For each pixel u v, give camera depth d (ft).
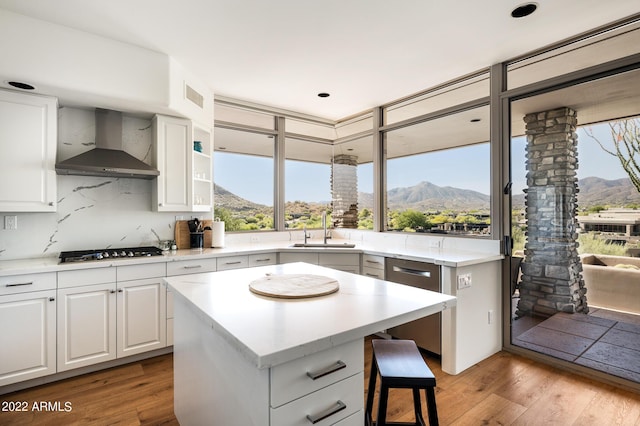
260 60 9.70
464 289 8.64
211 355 4.57
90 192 9.91
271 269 6.98
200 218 12.01
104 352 8.50
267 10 7.32
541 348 9.02
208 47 8.98
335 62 9.81
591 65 8.02
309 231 15.06
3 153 7.86
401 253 10.06
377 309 4.26
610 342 7.81
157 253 9.79
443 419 6.48
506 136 9.62
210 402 4.60
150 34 8.33
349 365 3.93
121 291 8.73
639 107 7.34
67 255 8.83
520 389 7.59
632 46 7.43
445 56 9.39
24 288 7.48
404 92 12.17
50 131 8.43
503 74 9.73
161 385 7.88
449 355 8.42
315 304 4.48
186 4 7.09
